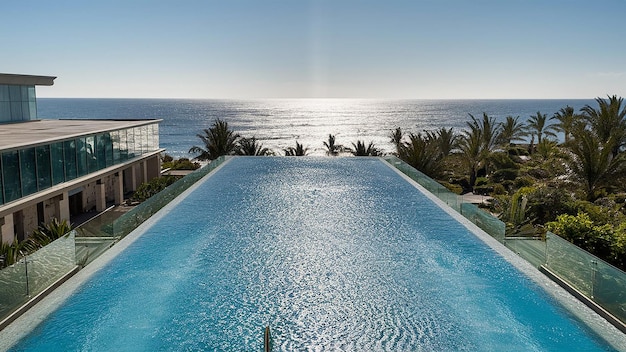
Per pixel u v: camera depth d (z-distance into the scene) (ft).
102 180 82.79
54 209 69.67
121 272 40.34
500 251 45.27
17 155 59.57
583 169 84.79
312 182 79.20
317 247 46.39
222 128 132.98
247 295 36.11
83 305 34.40
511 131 155.02
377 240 48.57
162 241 48.21
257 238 49.21
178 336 30.53
